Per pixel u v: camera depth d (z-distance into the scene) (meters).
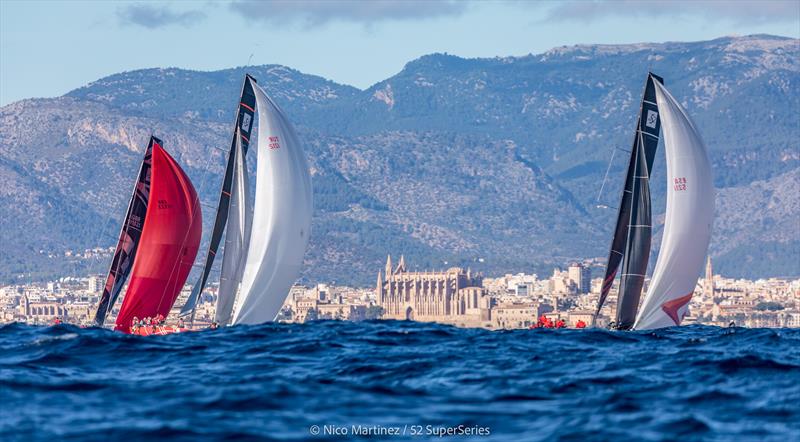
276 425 124.94
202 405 136.38
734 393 149.00
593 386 155.88
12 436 118.44
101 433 119.88
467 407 137.62
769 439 121.19
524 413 133.75
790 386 155.62
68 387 150.50
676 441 119.81
